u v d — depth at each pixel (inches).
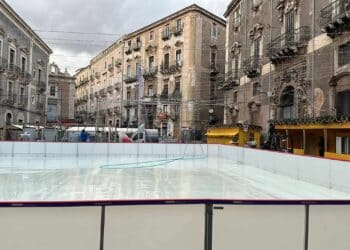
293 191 456.1
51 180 517.3
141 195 412.5
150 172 636.7
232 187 482.3
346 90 719.1
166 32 1793.8
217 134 1189.1
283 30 1004.6
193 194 426.0
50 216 150.5
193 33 1640.0
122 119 2012.8
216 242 159.9
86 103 2822.3
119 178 550.3
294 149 872.3
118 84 2199.8
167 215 158.2
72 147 920.9
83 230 152.3
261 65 1141.1
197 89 1633.9
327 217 166.2
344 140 692.7
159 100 1731.1
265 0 1130.0
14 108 1389.0
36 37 1649.9
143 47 1964.8
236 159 851.4
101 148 945.5
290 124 847.1
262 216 162.9
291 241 163.3
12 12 1316.4
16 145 882.8
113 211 154.8
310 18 860.0
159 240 157.4
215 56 1721.2
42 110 1790.1
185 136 1569.9
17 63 1437.0
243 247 160.7
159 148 980.6
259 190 461.4
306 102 861.8
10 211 147.9
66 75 2544.3
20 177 546.6
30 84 1600.6
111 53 2342.5
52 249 150.4
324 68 788.6
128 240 155.4
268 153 669.3
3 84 1300.4
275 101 1027.9
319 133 791.7
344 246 166.9
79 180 521.7
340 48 738.8
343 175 446.0
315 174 509.4
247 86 1256.2
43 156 898.1
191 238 158.9
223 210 160.6
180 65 1678.2
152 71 1841.8
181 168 715.4
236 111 1369.3
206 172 648.4
